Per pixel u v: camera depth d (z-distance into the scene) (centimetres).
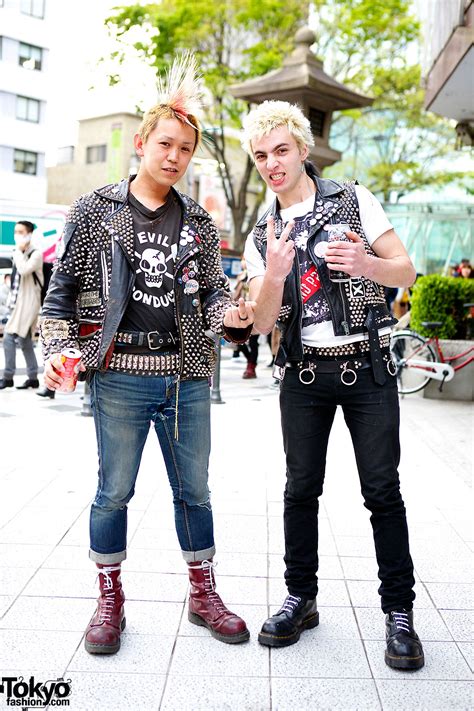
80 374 260
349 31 1872
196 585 286
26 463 524
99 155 3453
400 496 272
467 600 315
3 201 1423
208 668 255
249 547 370
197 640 275
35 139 3341
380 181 2397
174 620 291
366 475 268
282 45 1814
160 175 255
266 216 279
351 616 298
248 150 272
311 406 271
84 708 229
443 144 2331
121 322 259
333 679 250
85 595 308
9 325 853
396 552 268
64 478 485
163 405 269
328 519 416
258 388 936
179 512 284
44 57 3319
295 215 268
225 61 2058
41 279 851
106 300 256
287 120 260
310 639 279
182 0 1761
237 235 2178
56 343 256
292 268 264
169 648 269
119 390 261
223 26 1845
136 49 1758
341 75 2045
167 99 258
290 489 280
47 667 253
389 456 266
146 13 1745
